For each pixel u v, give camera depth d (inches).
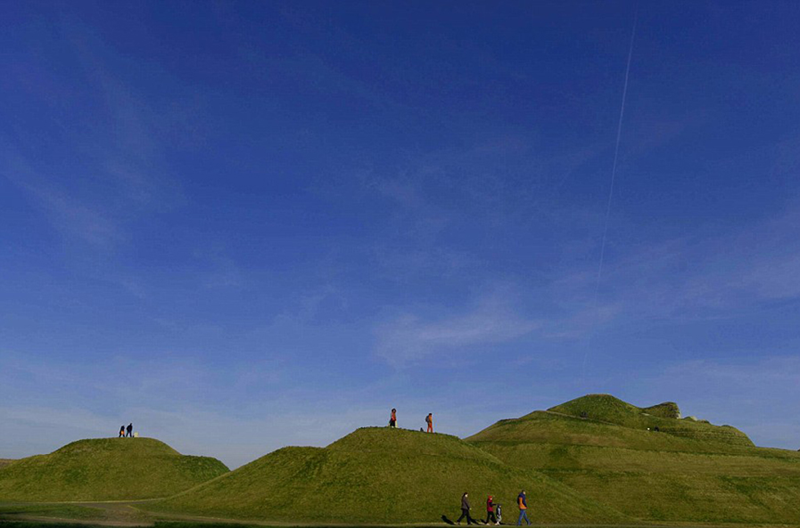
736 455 5044.3
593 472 4234.7
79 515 1964.8
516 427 5826.8
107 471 3735.2
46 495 3346.5
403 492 2461.9
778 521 3447.3
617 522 2655.0
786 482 4128.9
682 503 3654.0
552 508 2652.6
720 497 3759.8
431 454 2901.1
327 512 2220.7
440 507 2391.7
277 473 2608.3
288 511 2217.0
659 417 6993.1
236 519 2022.6
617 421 6481.3
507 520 2401.6
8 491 3398.1
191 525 1779.0
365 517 2188.7
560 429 5575.8
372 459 2719.0
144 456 4047.7
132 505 2465.6
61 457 3892.7
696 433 6171.3
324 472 2571.4
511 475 2918.3
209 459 4360.2
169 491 3617.1
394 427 3196.4
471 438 5925.2
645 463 4554.6
